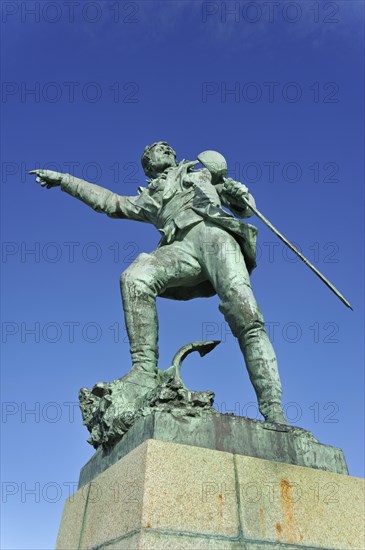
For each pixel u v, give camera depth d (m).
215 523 3.75
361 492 4.44
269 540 3.85
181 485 3.80
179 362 5.27
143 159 6.89
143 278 5.39
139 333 5.20
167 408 4.23
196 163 6.65
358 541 4.17
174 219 5.96
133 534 3.58
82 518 4.57
